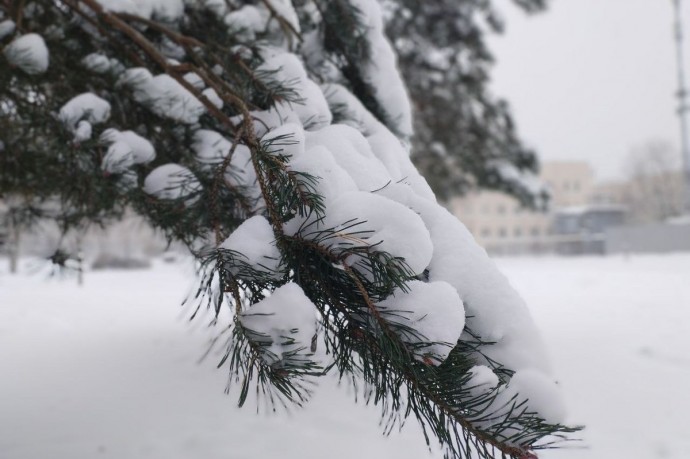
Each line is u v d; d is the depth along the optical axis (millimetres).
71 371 3928
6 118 1953
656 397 3311
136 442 2590
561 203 58906
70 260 2211
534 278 12891
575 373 3885
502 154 6969
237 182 1448
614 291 9227
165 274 16531
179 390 3420
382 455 2420
